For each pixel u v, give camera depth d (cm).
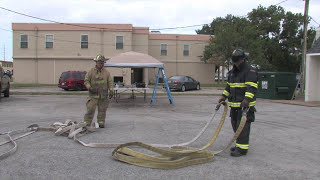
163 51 3534
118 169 424
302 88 2075
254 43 3070
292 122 854
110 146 543
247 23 3325
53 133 654
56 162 449
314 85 1431
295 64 3969
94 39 3064
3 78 1503
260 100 1544
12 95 1680
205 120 875
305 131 721
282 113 1045
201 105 1296
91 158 473
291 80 1589
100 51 3073
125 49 3088
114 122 825
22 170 411
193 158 465
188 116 962
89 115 714
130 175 401
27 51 3073
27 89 2272
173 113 1035
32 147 532
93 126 740
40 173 402
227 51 3108
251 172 418
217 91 2341
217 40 3120
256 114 1020
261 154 510
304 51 2081
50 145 548
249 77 469
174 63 3556
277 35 3947
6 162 444
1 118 880
